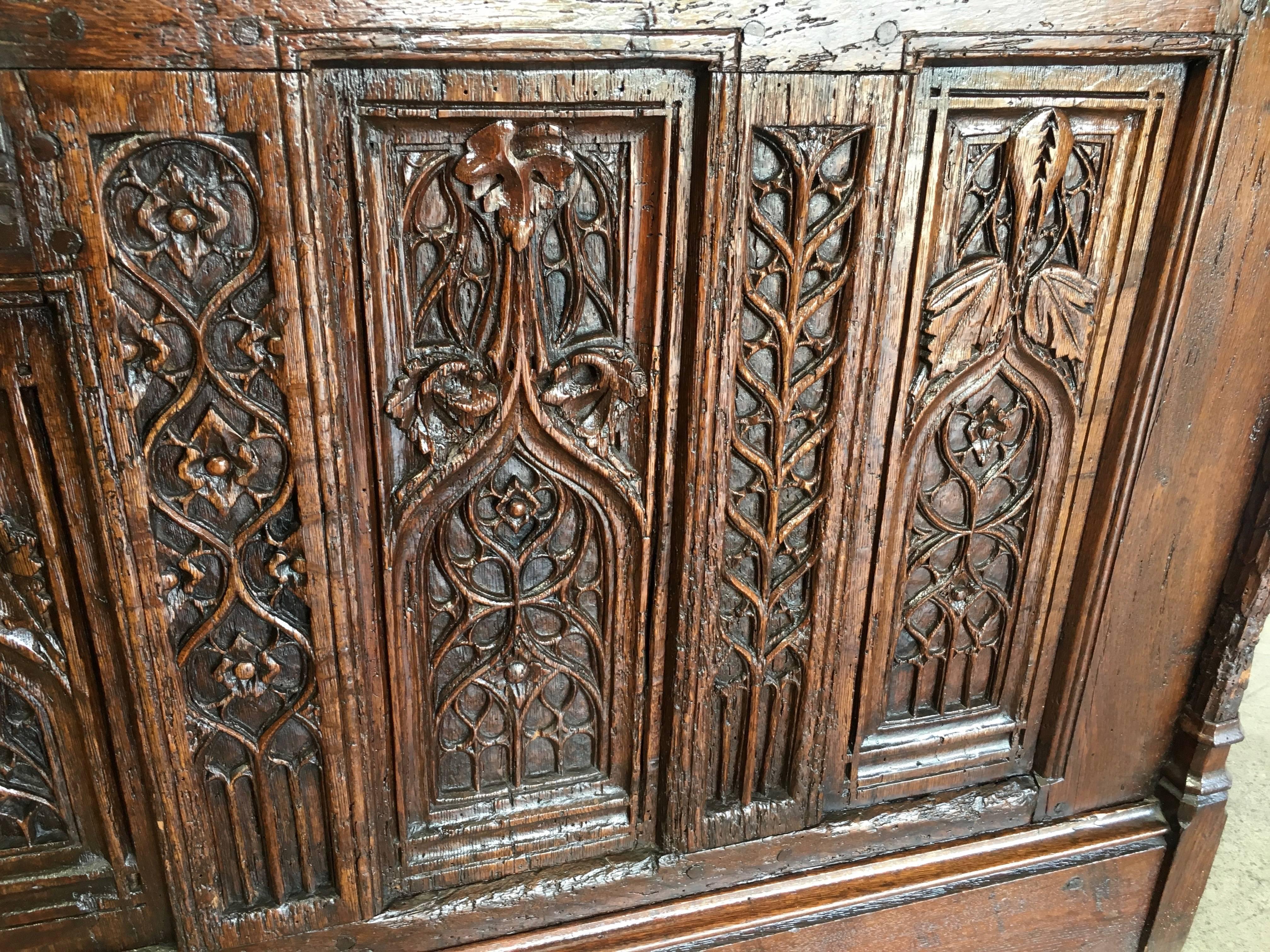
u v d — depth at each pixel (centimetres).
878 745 144
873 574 130
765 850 140
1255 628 145
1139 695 152
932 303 117
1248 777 212
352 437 103
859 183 108
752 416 116
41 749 108
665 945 134
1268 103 118
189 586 103
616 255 105
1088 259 123
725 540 121
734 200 103
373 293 99
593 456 112
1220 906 177
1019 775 154
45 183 84
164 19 82
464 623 117
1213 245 123
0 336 89
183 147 87
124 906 117
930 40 103
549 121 97
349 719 113
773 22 97
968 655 144
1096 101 114
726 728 132
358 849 121
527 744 128
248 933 120
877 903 143
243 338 95
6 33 79
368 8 87
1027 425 131
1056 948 159
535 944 131
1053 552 139
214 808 114
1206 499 140
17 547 98
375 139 94
